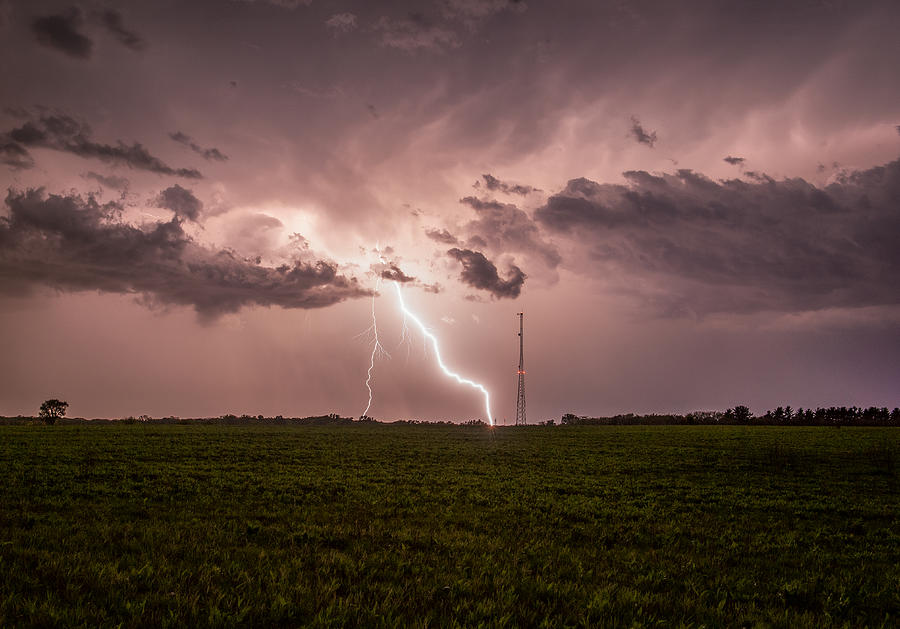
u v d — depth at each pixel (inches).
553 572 437.1
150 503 758.5
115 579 341.4
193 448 1688.0
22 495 792.9
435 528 620.1
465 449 1884.8
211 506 747.4
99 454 1445.6
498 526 651.5
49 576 343.3
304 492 899.4
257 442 2006.6
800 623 344.5
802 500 965.2
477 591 362.9
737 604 375.9
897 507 914.7
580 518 743.1
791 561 537.3
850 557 566.9
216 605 303.3
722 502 924.6
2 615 274.7
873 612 389.1
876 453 1680.6
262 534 540.7
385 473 1190.3
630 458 1628.9
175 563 403.5
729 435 2608.3
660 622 320.2
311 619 295.9
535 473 1263.5
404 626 286.5
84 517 626.5
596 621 319.9
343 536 538.9
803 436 2503.7
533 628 305.7
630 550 555.2
